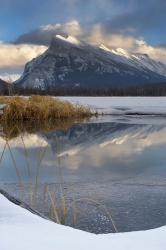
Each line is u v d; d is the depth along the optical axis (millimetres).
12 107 19422
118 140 12836
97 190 6000
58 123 18906
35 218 2463
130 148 10977
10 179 6926
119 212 4773
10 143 12180
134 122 19625
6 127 17031
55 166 8297
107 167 8133
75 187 6254
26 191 5926
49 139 13227
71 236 2094
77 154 9922
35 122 19188
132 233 2162
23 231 2174
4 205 2744
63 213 4281
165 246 1963
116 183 6535
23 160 9039
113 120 20828
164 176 7098
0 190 3494
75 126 17688
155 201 5266
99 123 19094
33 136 14102
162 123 19016
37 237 2068
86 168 8031
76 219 4508
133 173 7441
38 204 5074
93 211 4820
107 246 1958
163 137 13500
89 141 12648
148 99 44188
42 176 7234
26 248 1907
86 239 2049
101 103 34031
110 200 5352
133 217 4562
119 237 2094
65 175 7324
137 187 6188
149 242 2018
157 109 27625
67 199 5426
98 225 4297
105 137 13711
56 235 2107
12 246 1933
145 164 8406
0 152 10320
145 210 4836
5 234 2117
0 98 20359
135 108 28406
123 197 5527
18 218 2447
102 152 10258
